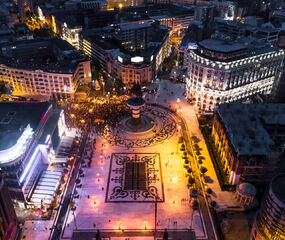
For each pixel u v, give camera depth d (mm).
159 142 183875
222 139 165500
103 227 128625
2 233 109375
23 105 172750
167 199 143375
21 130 145375
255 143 142750
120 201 141875
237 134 149125
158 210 137250
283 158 156375
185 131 194750
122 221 131500
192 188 147750
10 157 127938
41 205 136875
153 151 176000
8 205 115125
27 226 129125
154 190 148250
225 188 148500
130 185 151250
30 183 143250
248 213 136000
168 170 161375
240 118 164125
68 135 187000
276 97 189875
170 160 168625
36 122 156500
